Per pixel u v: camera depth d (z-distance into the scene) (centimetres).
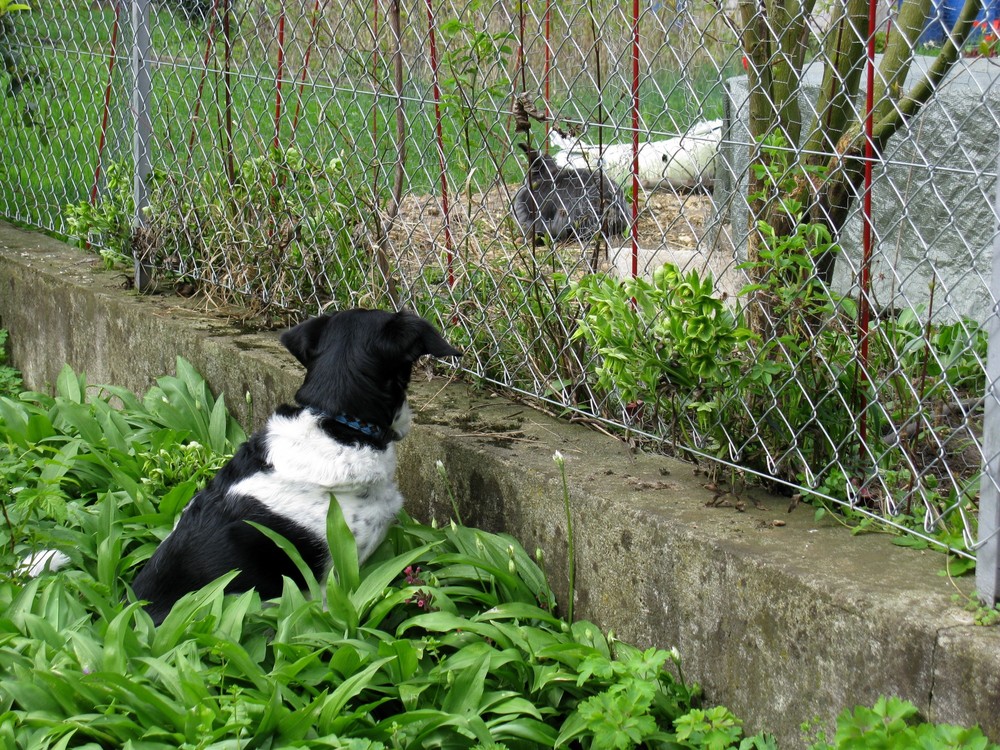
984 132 438
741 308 313
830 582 258
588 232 390
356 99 452
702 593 290
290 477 340
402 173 438
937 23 289
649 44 344
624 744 263
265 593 341
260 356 464
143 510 407
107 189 643
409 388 429
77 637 296
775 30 313
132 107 572
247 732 270
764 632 273
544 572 342
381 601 324
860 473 311
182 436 465
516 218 411
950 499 289
